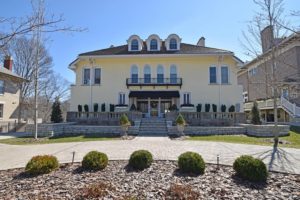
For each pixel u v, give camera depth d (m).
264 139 15.86
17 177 7.17
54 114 21.47
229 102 26.44
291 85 17.42
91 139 16.62
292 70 23.16
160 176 7.02
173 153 10.59
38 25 6.48
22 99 37.88
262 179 6.57
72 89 27.83
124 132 18.72
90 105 27.47
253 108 19.69
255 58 15.93
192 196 5.48
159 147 12.48
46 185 6.36
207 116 22.16
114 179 6.78
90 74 27.94
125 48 30.05
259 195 5.72
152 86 27.34
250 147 12.52
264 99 29.20
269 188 6.17
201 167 7.25
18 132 26.05
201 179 6.76
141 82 27.44
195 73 27.19
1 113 29.02
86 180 6.69
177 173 7.27
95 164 7.63
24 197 5.59
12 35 6.08
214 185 6.31
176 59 27.50
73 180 6.71
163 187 6.16
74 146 13.32
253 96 34.53
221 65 27.00
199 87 26.97
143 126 20.69
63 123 20.55
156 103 27.70
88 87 27.72
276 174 7.29
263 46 15.14
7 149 12.86
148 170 7.59
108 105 27.41
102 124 22.80
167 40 28.39
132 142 14.70
